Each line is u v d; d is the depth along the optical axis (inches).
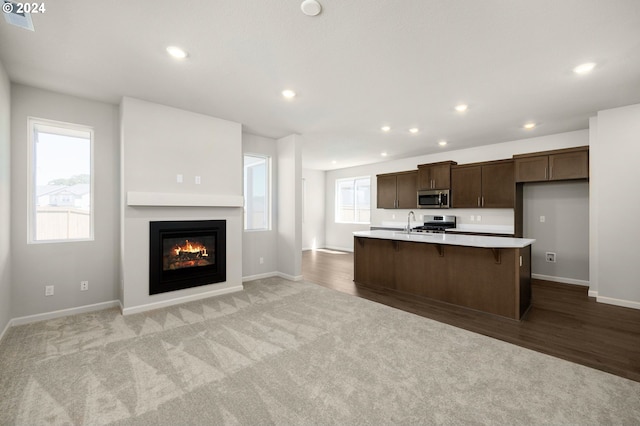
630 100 132.6
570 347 100.2
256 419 64.7
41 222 125.5
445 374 83.0
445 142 214.1
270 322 120.9
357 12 74.0
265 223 207.3
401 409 68.3
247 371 84.0
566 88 119.6
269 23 78.7
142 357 91.6
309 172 350.6
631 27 79.4
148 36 84.6
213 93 126.2
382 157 274.4
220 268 159.8
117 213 140.8
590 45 88.4
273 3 70.6
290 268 196.1
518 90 122.0
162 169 139.6
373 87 120.0
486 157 222.1
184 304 143.6
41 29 80.8
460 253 144.0
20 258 117.6
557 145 189.6
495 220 219.9
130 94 127.3
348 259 281.0
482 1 69.8
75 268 130.0
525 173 190.7
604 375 82.8
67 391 74.4
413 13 74.3
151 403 70.1
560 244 192.1
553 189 194.7
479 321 124.1
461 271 143.5
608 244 145.1
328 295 160.4
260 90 123.0
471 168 219.0
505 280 129.0
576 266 186.4
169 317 125.9
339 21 77.8
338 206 355.6
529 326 119.0
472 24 78.8
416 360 90.6
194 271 150.0
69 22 77.9
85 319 123.1
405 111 148.3
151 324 118.1
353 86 119.0
